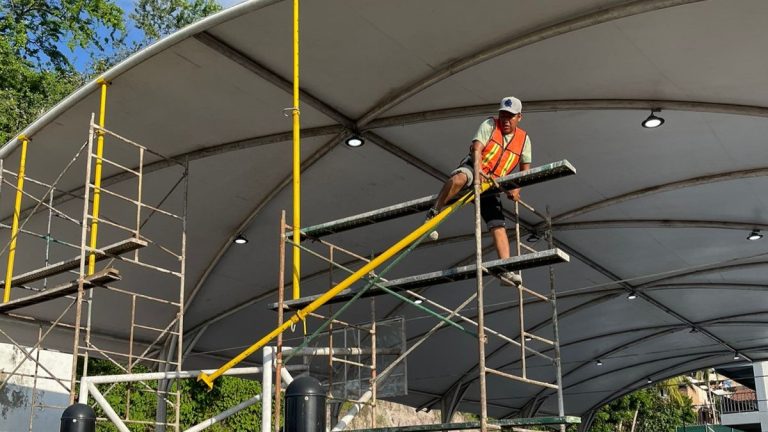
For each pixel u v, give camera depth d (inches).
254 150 579.5
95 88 496.4
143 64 478.3
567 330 1053.2
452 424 323.3
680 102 505.7
